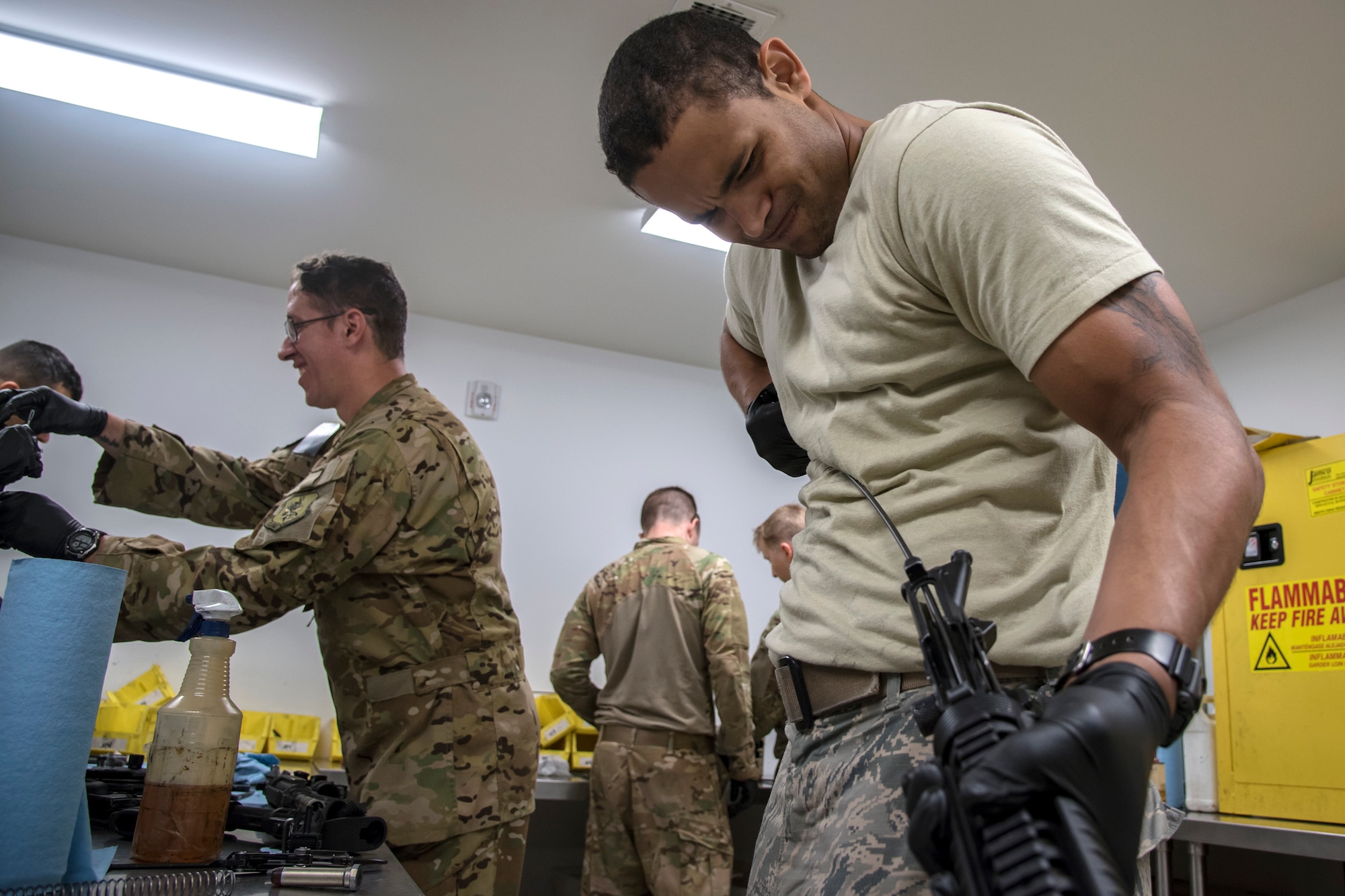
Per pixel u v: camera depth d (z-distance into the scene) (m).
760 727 3.06
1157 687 0.41
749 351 1.26
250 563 1.32
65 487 3.25
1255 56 2.28
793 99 0.86
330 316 1.70
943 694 0.47
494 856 1.50
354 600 1.49
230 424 3.53
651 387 4.24
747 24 2.29
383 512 1.46
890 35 2.30
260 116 2.73
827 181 0.86
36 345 2.15
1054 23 2.24
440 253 3.46
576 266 3.52
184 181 3.08
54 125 2.82
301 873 0.80
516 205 3.14
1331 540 2.03
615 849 2.73
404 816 1.42
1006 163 0.67
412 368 3.87
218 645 0.92
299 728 3.17
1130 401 0.58
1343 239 3.00
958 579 0.52
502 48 2.44
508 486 3.89
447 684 1.51
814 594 0.85
